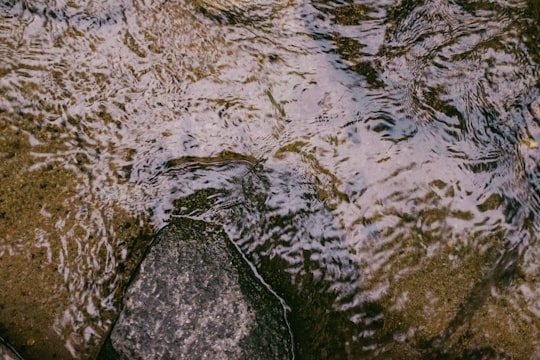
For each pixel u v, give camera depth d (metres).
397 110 3.05
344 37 3.11
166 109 3.02
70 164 2.88
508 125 3.00
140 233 2.83
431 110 3.04
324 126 3.04
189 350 2.46
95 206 2.84
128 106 3.00
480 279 2.76
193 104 3.03
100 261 2.77
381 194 2.93
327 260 2.84
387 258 2.83
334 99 3.07
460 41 3.09
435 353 2.70
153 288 2.54
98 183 2.88
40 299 2.70
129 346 2.47
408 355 2.70
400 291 2.77
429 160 2.97
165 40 3.11
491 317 2.70
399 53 3.12
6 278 2.71
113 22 3.10
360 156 2.99
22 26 3.05
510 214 2.86
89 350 2.65
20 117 2.90
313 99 3.07
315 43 3.12
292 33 3.13
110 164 2.91
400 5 3.13
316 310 2.77
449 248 2.82
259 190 2.93
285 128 3.03
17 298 2.69
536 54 3.04
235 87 3.06
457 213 2.88
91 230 2.80
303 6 3.12
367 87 3.09
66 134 2.92
